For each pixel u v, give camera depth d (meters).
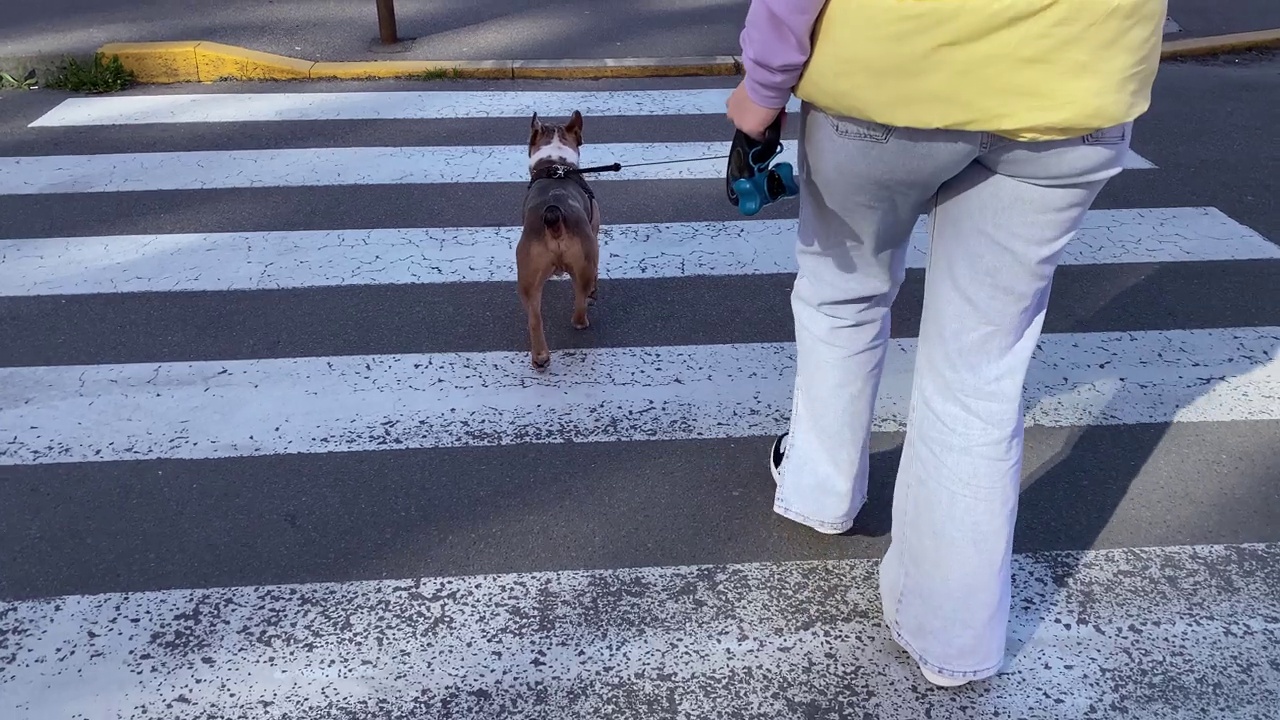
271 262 4.96
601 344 4.38
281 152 6.21
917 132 2.16
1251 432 3.78
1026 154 2.13
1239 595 3.03
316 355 4.24
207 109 6.88
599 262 5.04
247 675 2.75
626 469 3.59
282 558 3.17
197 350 4.26
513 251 5.12
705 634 2.89
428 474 3.55
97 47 7.54
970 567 2.50
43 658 2.80
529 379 4.12
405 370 4.16
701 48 8.00
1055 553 3.20
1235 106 7.13
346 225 5.34
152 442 3.69
